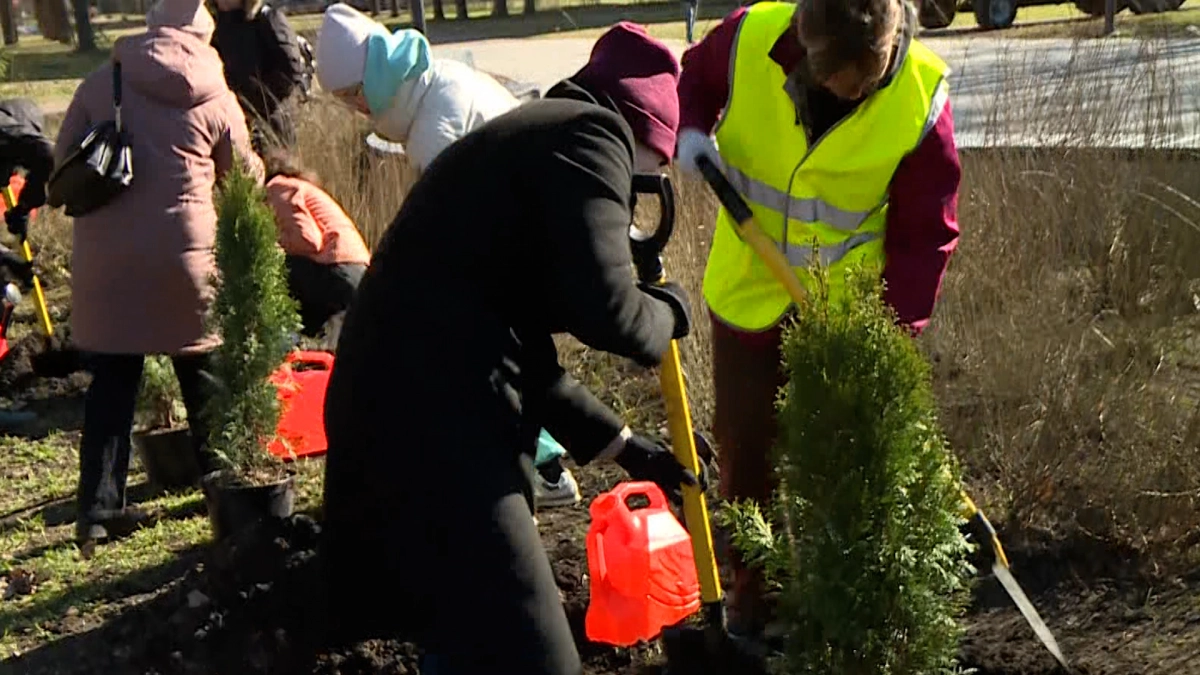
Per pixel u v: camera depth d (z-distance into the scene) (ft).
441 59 16.02
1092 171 18.66
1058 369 15.29
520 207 9.10
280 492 15.46
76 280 16.84
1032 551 13.76
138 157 16.52
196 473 18.54
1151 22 24.35
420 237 9.26
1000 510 14.53
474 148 9.25
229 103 17.30
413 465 9.11
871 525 8.75
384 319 9.29
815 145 11.00
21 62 80.48
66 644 14.11
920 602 8.89
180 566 15.80
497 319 9.27
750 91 11.23
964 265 17.54
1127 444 14.25
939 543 8.92
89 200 16.25
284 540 14.03
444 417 9.09
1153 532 13.64
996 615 12.99
